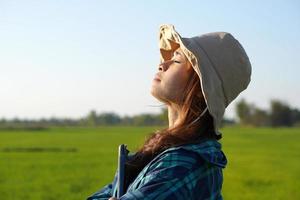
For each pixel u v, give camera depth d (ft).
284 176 85.20
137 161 8.63
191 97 8.63
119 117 647.56
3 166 104.83
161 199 7.45
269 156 131.95
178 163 7.71
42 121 636.07
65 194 62.23
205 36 8.81
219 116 8.52
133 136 247.91
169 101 8.88
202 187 7.77
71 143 194.90
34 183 74.43
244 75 8.83
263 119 504.84
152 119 599.16
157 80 8.97
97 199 9.44
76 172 92.27
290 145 185.98
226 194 62.18
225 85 8.63
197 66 8.41
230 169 96.48
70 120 643.04
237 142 202.90
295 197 61.05
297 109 500.33
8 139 227.61
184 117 8.61
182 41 8.63
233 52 8.73
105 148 165.58
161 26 9.77
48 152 148.46
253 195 61.62
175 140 8.16
